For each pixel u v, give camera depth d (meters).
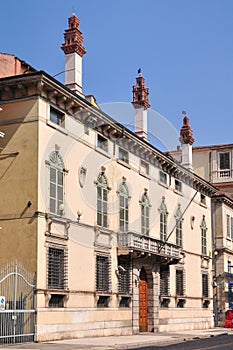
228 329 47.25
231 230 56.78
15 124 28.16
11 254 27.12
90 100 33.59
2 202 27.75
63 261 28.78
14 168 27.81
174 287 41.94
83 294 30.22
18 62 32.09
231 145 59.62
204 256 48.12
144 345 27.58
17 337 25.42
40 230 27.11
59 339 27.67
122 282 34.69
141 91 41.56
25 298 26.36
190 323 44.19
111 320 32.75
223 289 53.22
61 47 33.75
